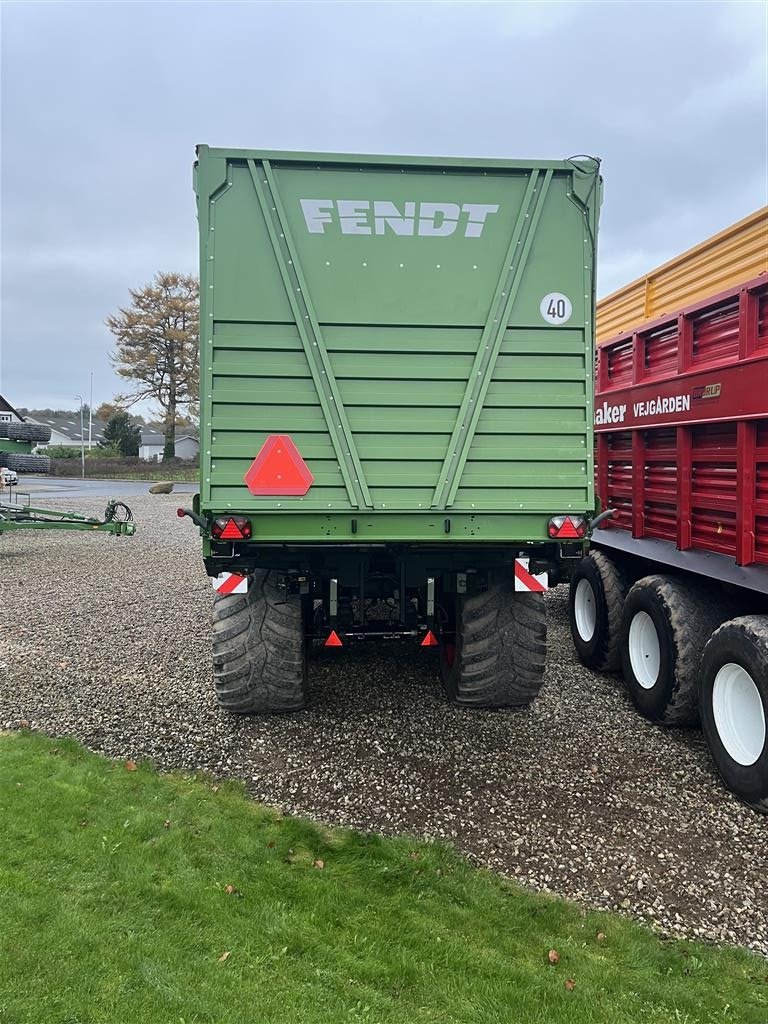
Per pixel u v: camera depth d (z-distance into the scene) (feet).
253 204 11.37
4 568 32.86
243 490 11.35
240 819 10.66
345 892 8.96
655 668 14.64
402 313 11.58
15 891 8.59
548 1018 7.04
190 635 20.71
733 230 12.93
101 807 10.84
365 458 11.51
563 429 11.81
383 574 13.61
